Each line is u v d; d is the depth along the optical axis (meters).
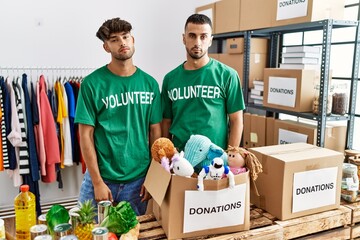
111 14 3.27
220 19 3.14
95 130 1.70
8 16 2.87
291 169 1.36
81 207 1.21
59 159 2.84
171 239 1.21
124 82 1.67
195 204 1.20
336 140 2.23
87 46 3.20
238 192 1.23
